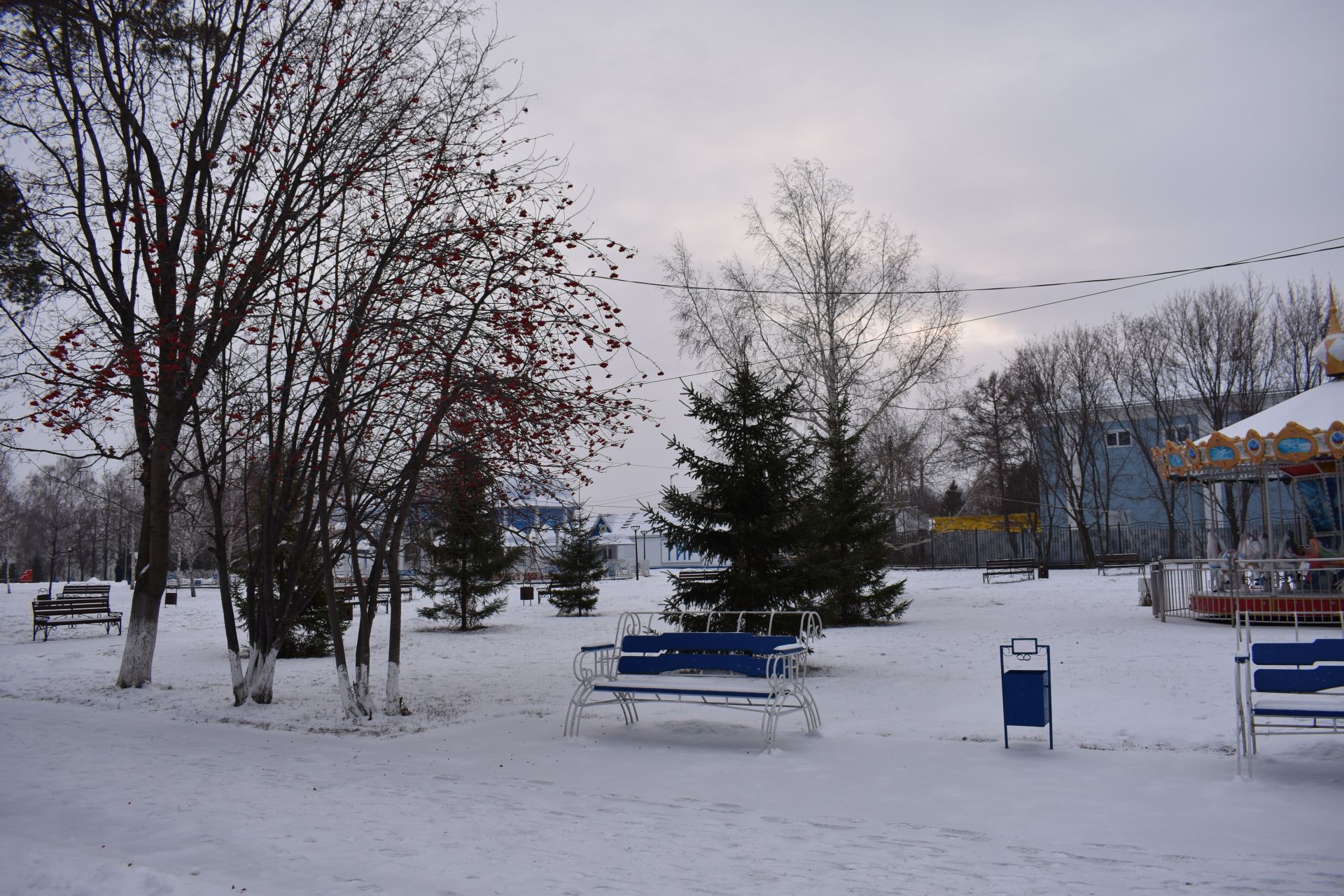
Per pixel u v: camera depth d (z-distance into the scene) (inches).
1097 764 300.5
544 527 545.0
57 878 185.5
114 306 541.0
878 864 203.2
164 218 534.0
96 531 3309.5
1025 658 582.6
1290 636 650.2
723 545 577.6
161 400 547.5
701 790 285.1
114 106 567.2
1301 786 264.5
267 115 494.9
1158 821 236.7
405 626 1088.8
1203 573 1042.1
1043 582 1552.7
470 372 441.4
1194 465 813.9
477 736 392.5
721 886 186.7
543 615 1244.5
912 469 1362.0
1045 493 2246.6
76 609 1003.3
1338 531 885.8
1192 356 1902.1
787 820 247.0
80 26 517.7
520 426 445.1
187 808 259.1
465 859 206.8
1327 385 820.6
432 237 448.1
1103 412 2142.0
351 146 490.3
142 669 589.9
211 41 533.6
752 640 371.2
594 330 440.8
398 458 485.1
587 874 195.3
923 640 727.7
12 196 503.2
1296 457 767.1
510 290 449.4
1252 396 1852.9
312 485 507.5
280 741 395.5
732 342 1149.7
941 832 232.8
